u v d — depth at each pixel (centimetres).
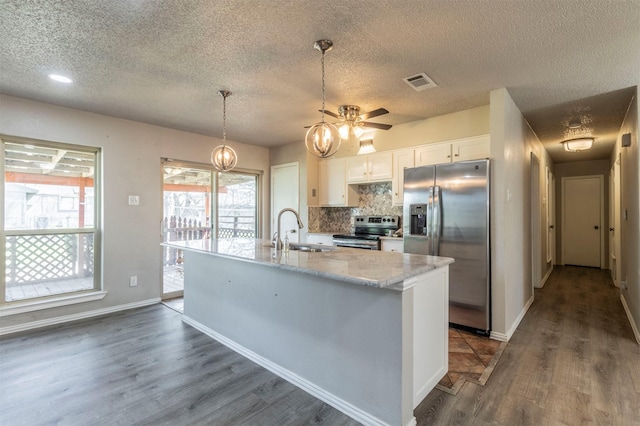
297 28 209
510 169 325
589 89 308
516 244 348
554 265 717
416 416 192
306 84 299
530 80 288
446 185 334
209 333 319
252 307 271
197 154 479
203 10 190
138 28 209
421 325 202
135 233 412
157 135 435
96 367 254
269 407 205
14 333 323
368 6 186
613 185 553
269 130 461
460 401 207
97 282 390
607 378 234
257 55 245
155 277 431
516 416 193
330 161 525
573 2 182
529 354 273
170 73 276
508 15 194
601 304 418
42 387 226
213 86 304
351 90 312
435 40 223
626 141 348
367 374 190
